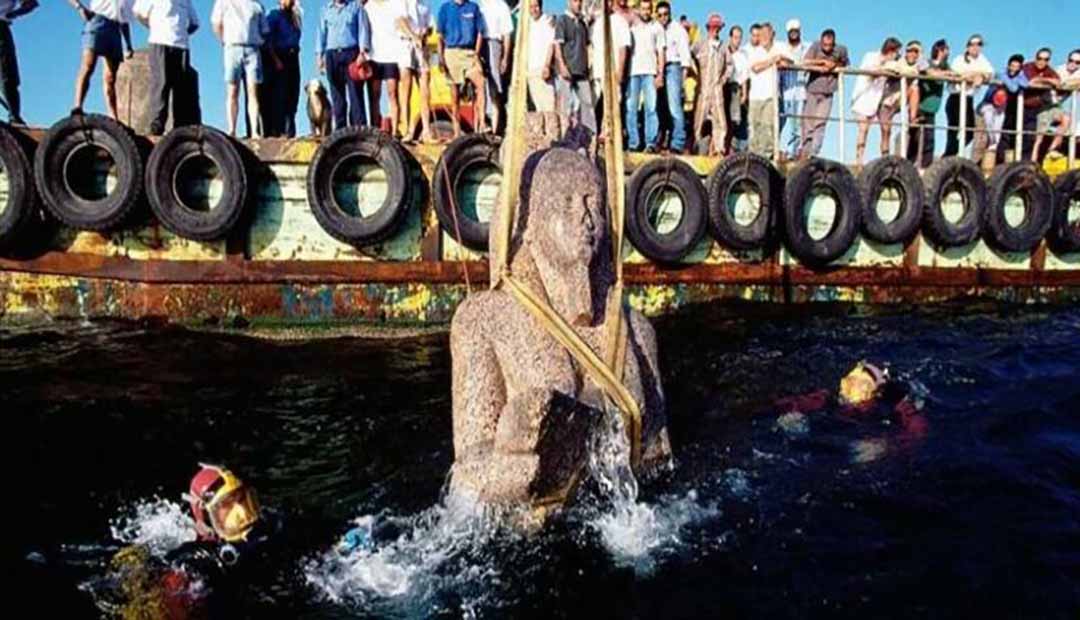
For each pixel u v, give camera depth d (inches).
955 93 567.2
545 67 466.6
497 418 202.2
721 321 451.8
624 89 500.1
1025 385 323.9
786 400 306.2
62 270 401.1
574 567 183.9
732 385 329.4
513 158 213.3
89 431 276.4
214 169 407.8
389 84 450.0
